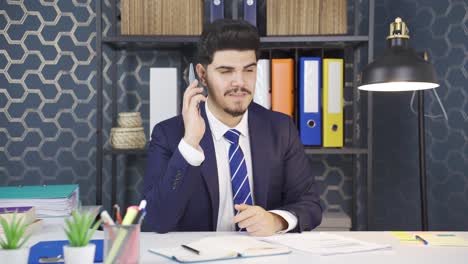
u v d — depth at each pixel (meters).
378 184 3.00
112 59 2.93
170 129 1.95
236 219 1.66
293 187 2.01
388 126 2.99
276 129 2.03
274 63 2.62
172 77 2.66
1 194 2.01
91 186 2.99
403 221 3.00
